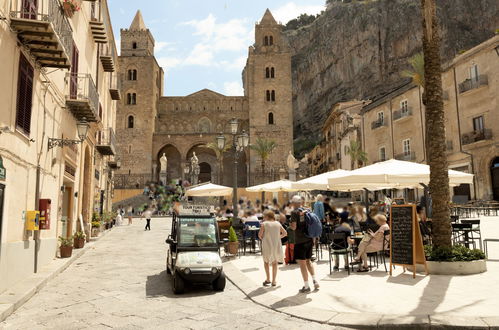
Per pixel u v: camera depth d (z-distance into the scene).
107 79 25.36
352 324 5.33
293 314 5.97
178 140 61.34
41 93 10.46
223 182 64.31
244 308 6.59
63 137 13.28
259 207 18.80
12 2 8.14
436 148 8.95
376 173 10.67
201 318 6.03
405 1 70.25
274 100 61.97
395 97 36.59
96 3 19.72
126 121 60.59
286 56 62.84
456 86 30.22
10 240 8.25
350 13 79.69
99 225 21.00
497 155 26.52
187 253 8.49
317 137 86.56
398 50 69.88
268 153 55.06
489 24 61.19
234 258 12.48
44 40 8.88
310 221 7.38
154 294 7.86
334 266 9.83
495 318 5.15
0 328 5.77
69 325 5.84
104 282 9.18
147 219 26.59
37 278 9.12
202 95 69.38
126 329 5.57
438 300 6.23
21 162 8.89
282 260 8.14
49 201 10.30
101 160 25.00
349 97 78.44
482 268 8.34
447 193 8.86
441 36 64.38
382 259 10.70
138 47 62.81
